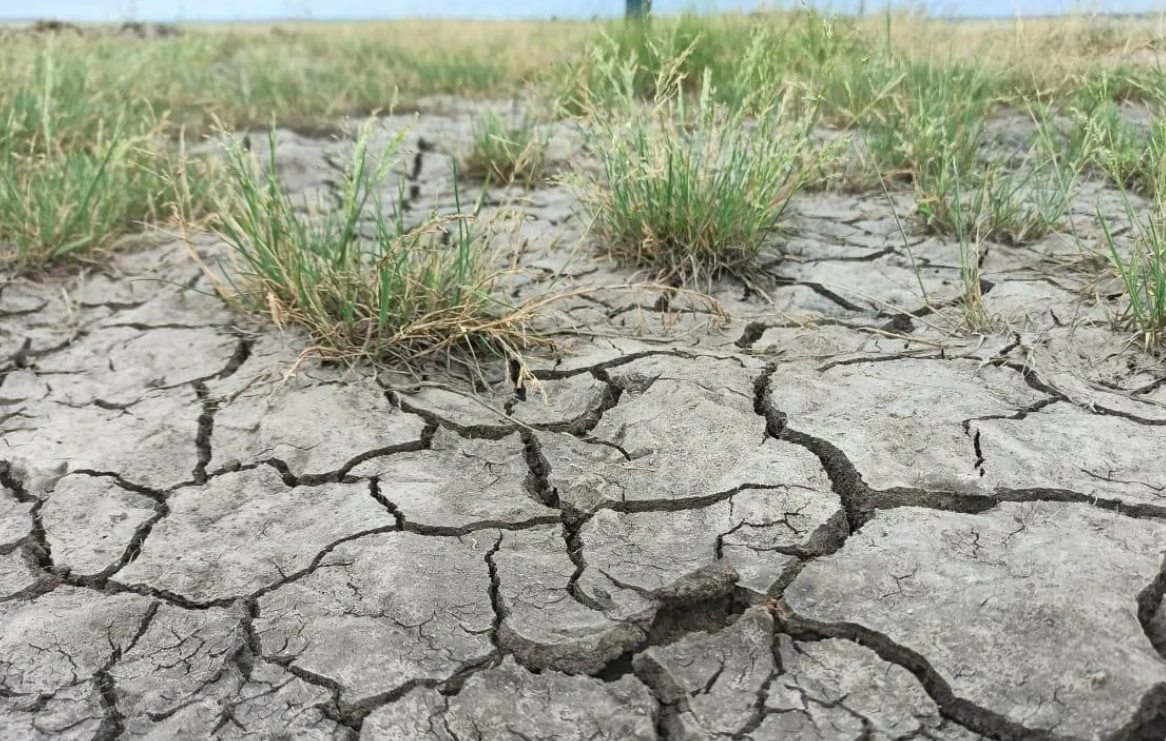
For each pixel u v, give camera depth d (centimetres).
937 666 48
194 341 90
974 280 93
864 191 126
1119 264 80
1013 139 138
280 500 65
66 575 58
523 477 67
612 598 54
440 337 83
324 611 54
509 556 58
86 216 111
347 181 86
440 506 63
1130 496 60
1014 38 149
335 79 221
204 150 153
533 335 86
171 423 75
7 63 170
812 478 64
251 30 363
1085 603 50
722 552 58
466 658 50
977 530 58
